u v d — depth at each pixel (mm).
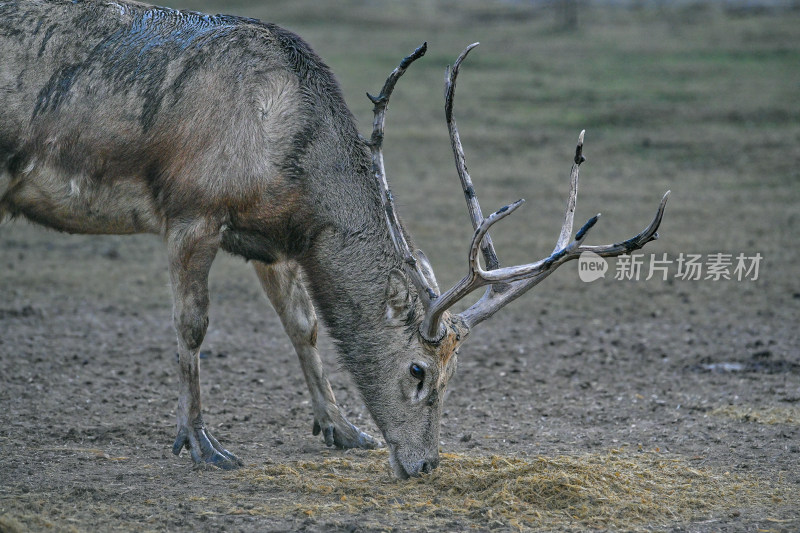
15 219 24953
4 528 18578
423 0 155500
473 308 22891
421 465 22453
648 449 25891
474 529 19750
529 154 70688
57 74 23578
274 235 23828
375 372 22797
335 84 24672
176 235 23375
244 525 19781
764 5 133625
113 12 24297
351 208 23562
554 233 53094
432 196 61094
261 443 26219
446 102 23312
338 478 22719
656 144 71875
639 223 54594
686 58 99250
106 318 39344
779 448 25828
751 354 35344
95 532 19172
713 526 20250
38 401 29125
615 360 35000
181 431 24000
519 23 131250
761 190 61344
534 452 25516
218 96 23312
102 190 23812
